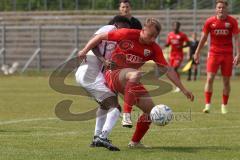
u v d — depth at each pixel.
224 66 47.72
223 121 41.69
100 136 28.33
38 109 51.38
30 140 31.95
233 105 55.81
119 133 34.94
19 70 124.69
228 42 47.72
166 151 28.31
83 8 138.25
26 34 128.88
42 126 38.62
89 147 29.22
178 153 27.70
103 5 137.50
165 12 124.56
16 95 69.12
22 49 128.75
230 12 117.50
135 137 29.33
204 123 40.34
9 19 137.38
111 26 29.88
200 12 120.75
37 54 122.94
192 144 30.77
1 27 126.88
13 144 30.45
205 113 47.59
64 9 139.12
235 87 85.75
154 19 27.61
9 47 129.62
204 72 111.25
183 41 81.12
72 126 38.53
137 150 28.52
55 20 133.75
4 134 34.50
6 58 129.25
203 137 33.41
